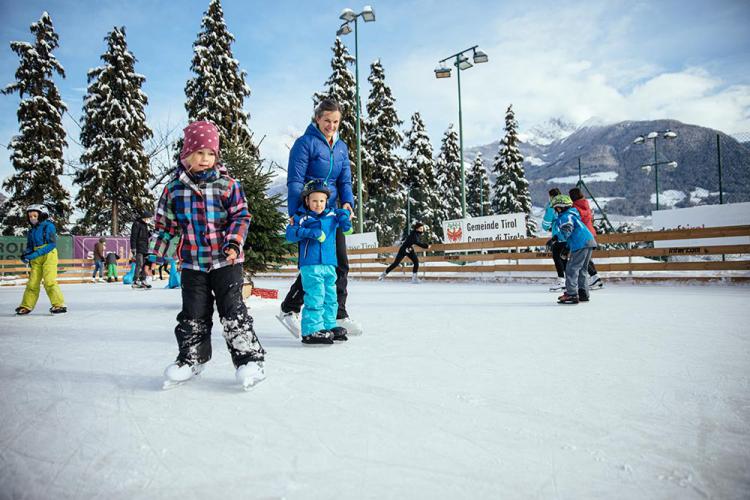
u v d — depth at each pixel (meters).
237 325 2.49
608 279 9.45
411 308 5.98
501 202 37.16
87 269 17.91
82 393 2.37
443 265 12.63
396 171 29.70
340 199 4.06
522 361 2.90
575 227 5.91
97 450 1.66
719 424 1.80
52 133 24.59
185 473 1.47
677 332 3.78
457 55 16.78
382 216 29.56
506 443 1.66
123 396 2.31
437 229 33.41
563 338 3.64
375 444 1.67
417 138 33.47
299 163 3.76
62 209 24.86
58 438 1.77
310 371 2.74
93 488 1.38
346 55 27.23
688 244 8.85
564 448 1.61
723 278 8.30
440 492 1.32
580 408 2.01
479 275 11.66
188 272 2.51
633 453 1.56
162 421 1.94
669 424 1.81
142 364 3.05
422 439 1.71
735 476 1.39
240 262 2.58
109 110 24.64
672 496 1.28
